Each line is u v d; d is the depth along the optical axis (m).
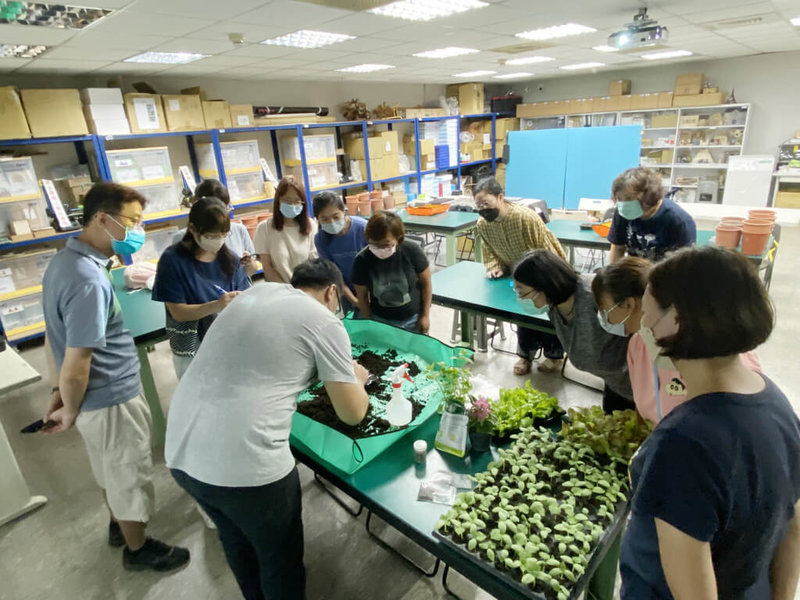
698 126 7.75
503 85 10.19
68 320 1.44
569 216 5.06
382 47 4.49
